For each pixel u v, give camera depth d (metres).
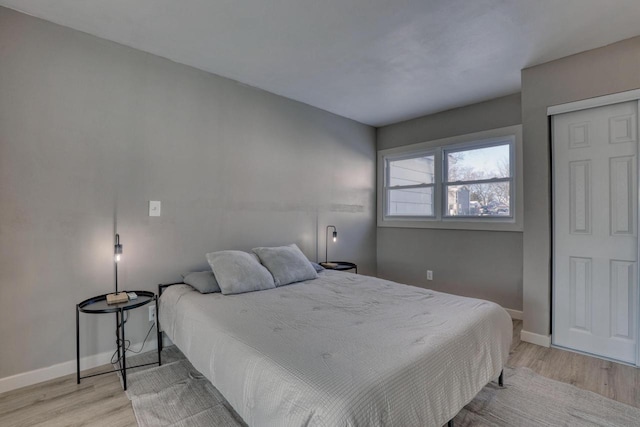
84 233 2.25
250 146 3.17
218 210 2.93
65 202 2.17
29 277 2.05
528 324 2.81
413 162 4.29
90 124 2.27
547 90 2.70
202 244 2.82
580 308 2.59
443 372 1.41
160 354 2.47
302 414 1.07
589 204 2.55
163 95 2.61
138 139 2.48
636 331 2.35
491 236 3.55
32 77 2.06
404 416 1.17
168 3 1.94
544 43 2.40
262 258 2.80
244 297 2.25
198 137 2.81
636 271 2.35
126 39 2.35
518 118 3.35
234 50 2.51
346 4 1.95
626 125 2.39
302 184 3.63
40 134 2.08
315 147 3.78
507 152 3.49
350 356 1.33
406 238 4.29
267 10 2.01
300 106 3.62
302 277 2.78
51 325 2.12
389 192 4.56
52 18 2.09
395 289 2.47
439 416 1.34
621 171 2.41
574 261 2.62
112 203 2.36
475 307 1.98
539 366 2.34
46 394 1.94
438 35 2.29
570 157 2.63
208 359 1.67
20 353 2.02
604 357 2.48
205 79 2.86
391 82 3.11
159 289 2.56
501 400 1.90
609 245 2.46
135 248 2.46
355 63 2.73
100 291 2.31
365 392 1.10
